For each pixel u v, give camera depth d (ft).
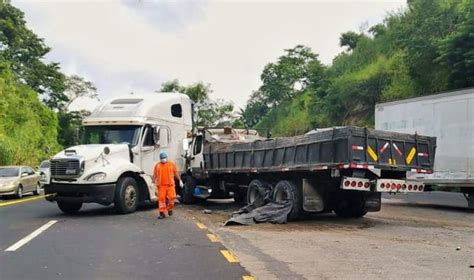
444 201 68.13
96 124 57.82
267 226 43.73
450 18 110.93
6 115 166.71
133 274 25.35
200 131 66.03
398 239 36.35
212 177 64.28
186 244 33.96
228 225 44.24
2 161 130.31
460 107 56.44
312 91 190.49
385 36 163.53
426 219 48.42
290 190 46.42
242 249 32.17
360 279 24.08
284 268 26.48
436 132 59.31
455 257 29.43
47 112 202.39
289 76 270.46
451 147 57.31
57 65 228.43
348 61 180.86
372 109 139.54
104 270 26.23
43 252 31.17
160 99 62.18
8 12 208.23
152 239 36.04
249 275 24.94
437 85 107.04
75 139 59.21
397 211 55.57
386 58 148.97
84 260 28.76
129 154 55.62
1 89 169.48
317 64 195.00
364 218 49.24
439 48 99.76
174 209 59.36
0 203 69.05
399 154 43.14
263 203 50.39
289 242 34.96
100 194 50.52
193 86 187.21
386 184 42.52
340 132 41.01
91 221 46.55
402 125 64.80
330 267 26.71
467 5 101.71
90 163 51.08
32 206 63.52
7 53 207.31
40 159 156.35
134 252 31.09
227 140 65.00
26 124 174.50
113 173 51.37
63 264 27.71
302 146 45.44
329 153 42.01
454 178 56.85
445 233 39.24
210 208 61.16
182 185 66.39
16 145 143.54
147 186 55.67
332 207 48.57
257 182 52.31
